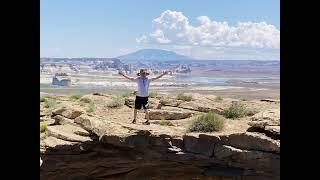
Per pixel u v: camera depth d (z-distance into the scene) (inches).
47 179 590.2
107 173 639.8
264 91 3998.5
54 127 655.1
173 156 603.8
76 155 607.5
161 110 786.8
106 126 635.5
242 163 563.5
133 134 609.6
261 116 608.1
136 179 637.9
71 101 958.4
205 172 599.5
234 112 744.3
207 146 588.4
